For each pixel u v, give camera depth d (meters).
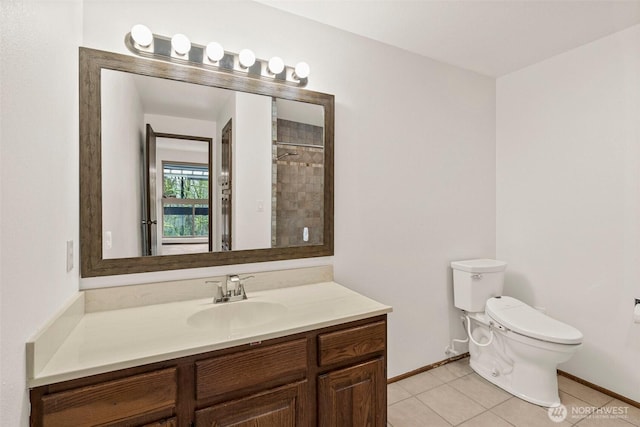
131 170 1.37
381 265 2.08
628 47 1.91
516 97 2.51
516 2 1.66
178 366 0.98
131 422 0.92
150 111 1.41
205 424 1.01
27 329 0.79
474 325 2.32
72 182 1.17
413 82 2.20
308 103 1.77
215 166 1.55
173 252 1.47
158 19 1.42
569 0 1.64
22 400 0.76
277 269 1.72
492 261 2.41
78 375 0.85
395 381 2.16
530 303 2.43
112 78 1.32
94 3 1.30
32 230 0.81
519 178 2.49
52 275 0.96
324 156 1.83
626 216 1.93
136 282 1.39
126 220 1.36
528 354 1.87
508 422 1.74
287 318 1.25
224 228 1.58
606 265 2.02
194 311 1.33
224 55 1.54
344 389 1.27
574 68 2.16
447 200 2.38
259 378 1.10
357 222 1.98
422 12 1.74
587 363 2.11
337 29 1.88
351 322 1.30
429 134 2.28
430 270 2.30
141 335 1.07
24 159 0.77
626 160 1.93
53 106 0.97
